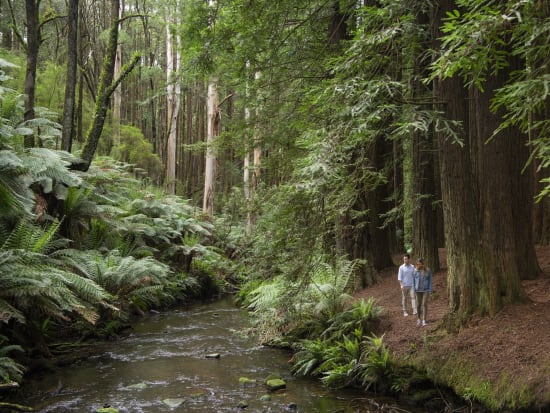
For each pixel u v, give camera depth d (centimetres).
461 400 658
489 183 773
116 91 2739
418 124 608
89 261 1098
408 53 854
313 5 1084
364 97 636
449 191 785
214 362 930
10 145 992
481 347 691
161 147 3406
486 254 767
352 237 1174
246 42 1024
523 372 611
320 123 908
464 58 406
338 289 1023
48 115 1352
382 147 1262
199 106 3600
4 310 704
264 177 1259
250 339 1110
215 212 2986
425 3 736
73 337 1032
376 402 719
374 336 838
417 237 1161
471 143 904
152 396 730
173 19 1981
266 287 1100
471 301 764
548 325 679
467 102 931
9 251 780
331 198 783
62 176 1040
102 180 1379
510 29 415
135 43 3347
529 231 928
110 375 827
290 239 830
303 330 1025
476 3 417
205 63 1077
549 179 409
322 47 1143
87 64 2231
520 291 758
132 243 1551
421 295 831
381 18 682
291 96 1159
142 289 1233
